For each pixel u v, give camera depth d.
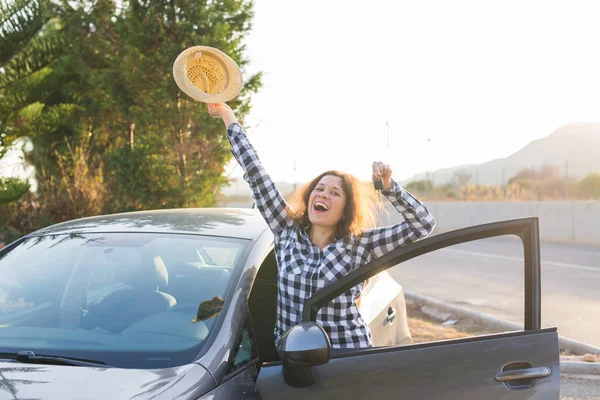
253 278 2.79
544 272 11.44
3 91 12.93
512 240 18.83
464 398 2.23
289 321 2.74
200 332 2.50
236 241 3.05
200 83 3.15
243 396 2.30
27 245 3.29
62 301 2.80
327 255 2.73
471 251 15.66
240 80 3.08
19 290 2.91
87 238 3.22
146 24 10.73
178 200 10.78
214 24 10.84
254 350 2.62
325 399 2.21
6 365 2.34
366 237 2.79
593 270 11.64
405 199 2.67
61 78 13.72
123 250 3.04
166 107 10.95
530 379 2.24
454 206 25.61
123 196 11.77
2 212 13.07
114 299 2.73
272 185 3.02
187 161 11.14
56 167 15.32
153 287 2.77
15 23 11.73
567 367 5.28
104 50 13.14
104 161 14.17
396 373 2.25
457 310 7.66
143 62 11.05
